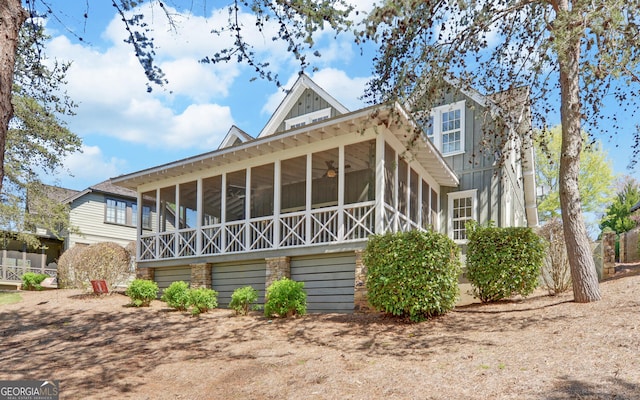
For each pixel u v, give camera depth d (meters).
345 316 9.80
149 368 7.44
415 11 8.48
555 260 10.34
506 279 9.99
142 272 15.52
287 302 10.02
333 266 11.55
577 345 6.36
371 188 12.39
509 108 10.84
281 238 13.41
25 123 14.88
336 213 11.57
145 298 12.04
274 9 5.64
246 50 5.72
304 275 12.00
